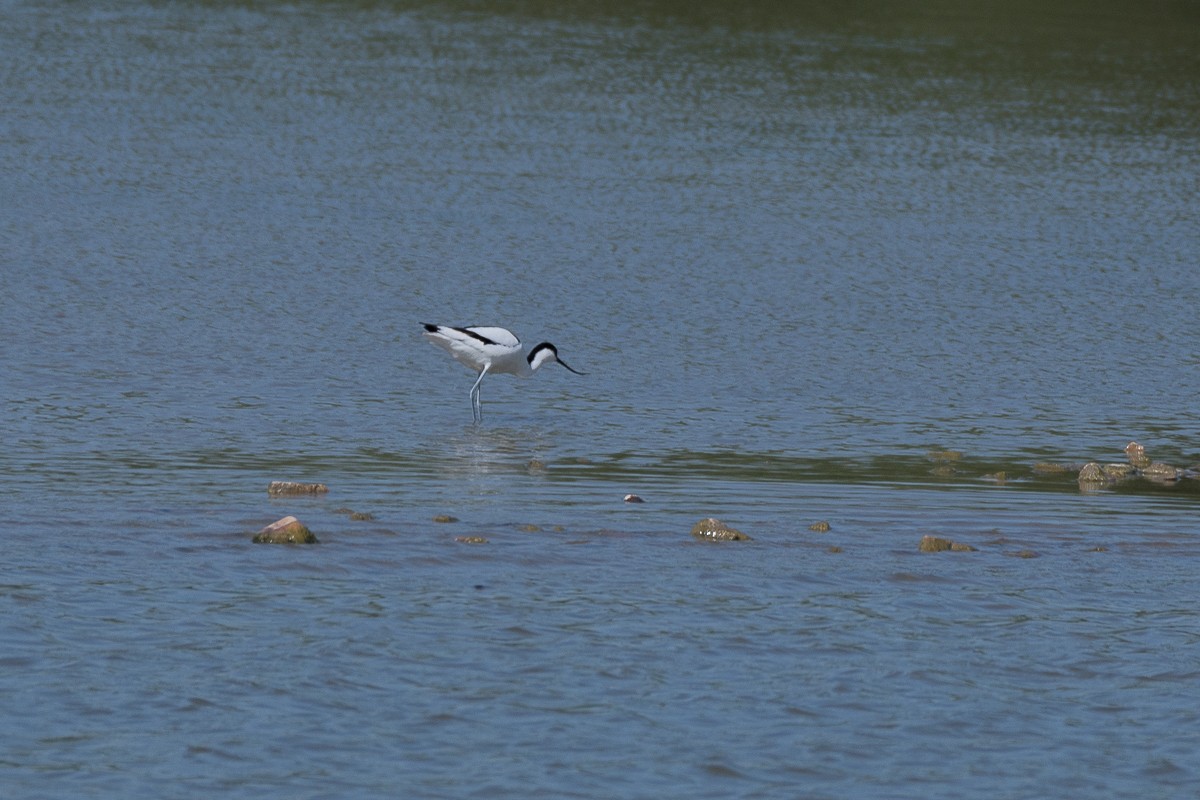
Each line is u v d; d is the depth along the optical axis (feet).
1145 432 76.02
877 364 89.35
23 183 129.59
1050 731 37.73
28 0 212.84
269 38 198.39
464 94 174.70
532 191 136.77
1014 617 46.09
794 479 63.87
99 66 178.81
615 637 42.93
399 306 99.35
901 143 163.63
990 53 209.26
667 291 106.83
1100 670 41.88
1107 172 156.15
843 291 108.99
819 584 48.62
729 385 83.30
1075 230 132.67
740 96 180.55
